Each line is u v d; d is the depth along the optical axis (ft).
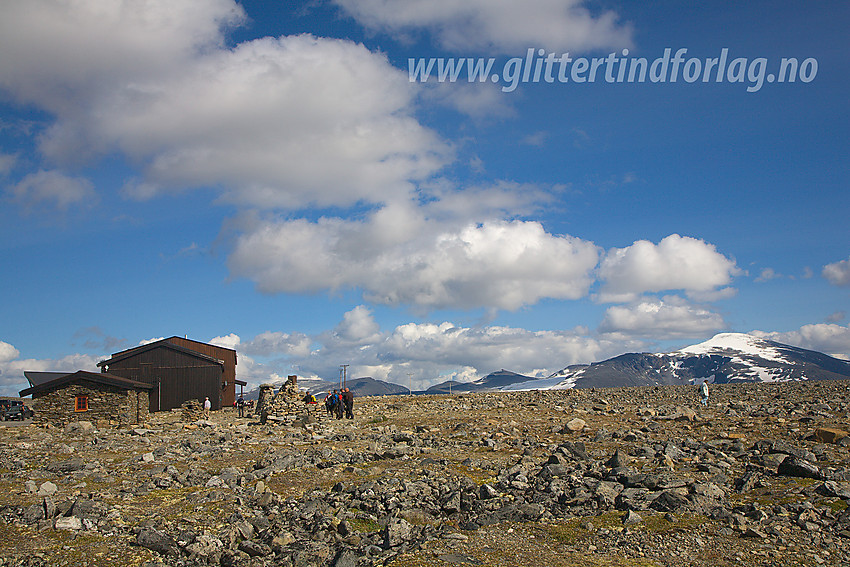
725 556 41.11
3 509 53.57
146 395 178.40
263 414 163.53
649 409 121.90
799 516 46.03
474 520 51.26
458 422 120.57
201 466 79.30
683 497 50.47
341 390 156.15
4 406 226.17
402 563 41.63
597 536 45.91
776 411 108.88
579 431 98.17
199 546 45.80
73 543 46.60
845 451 67.41
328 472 72.08
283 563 44.09
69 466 75.82
